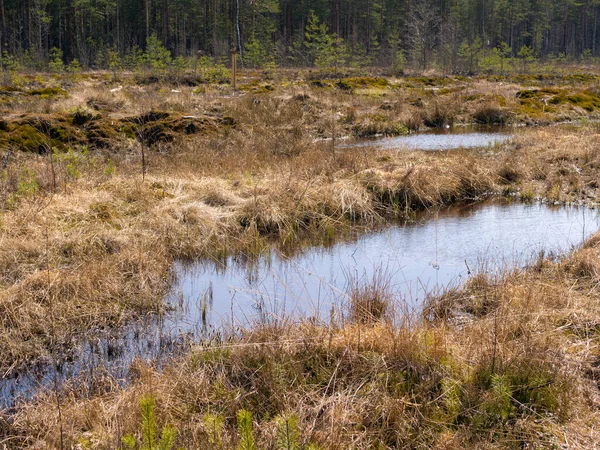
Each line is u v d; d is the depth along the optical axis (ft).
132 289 19.85
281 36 146.61
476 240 25.57
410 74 105.40
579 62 162.30
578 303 16.89
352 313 17.48
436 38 144.36
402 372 13.60
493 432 11.54
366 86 79.20
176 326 17.92
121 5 154.61
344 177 32.96
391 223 28.91
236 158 36.70
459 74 107.65
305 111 57.62
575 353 14.35
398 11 161.68
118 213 26.11
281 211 28.22
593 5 208.95
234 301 19.76
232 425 12.00
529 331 14.87
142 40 153.17
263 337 15.10
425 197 31.65
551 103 70.08
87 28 149.18
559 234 26.02
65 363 15.84
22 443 11.96
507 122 62.13
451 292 18.84
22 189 26.03
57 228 23.49
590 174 35.47
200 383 13.17
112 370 15.31
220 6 159.74
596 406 12.33
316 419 11.92
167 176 31.81
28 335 16.79
